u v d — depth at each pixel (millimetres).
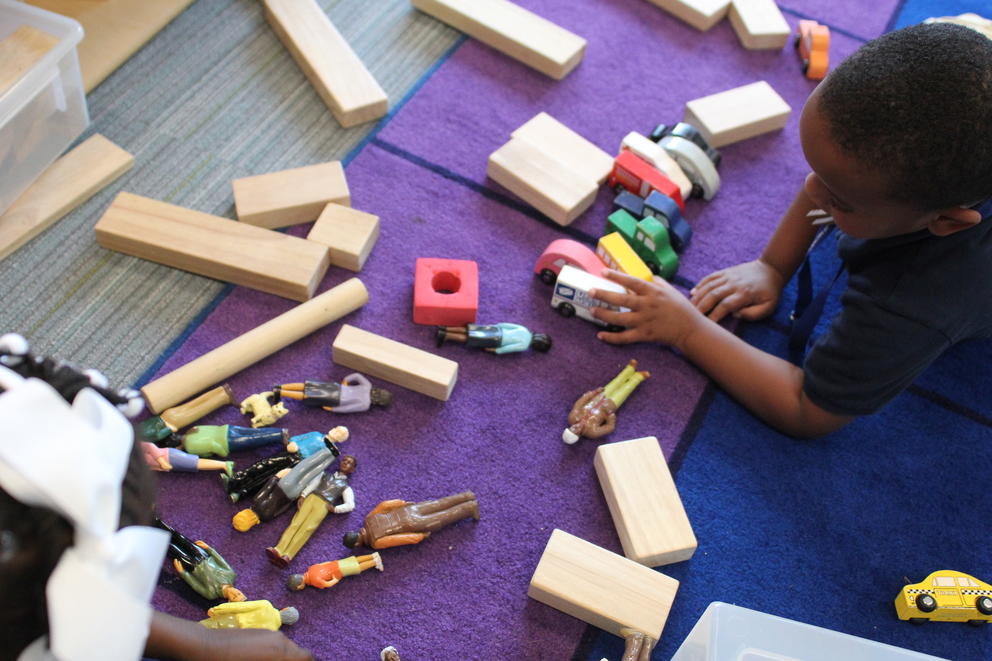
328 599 977
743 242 1386
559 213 1338
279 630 944
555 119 1484
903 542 1130
